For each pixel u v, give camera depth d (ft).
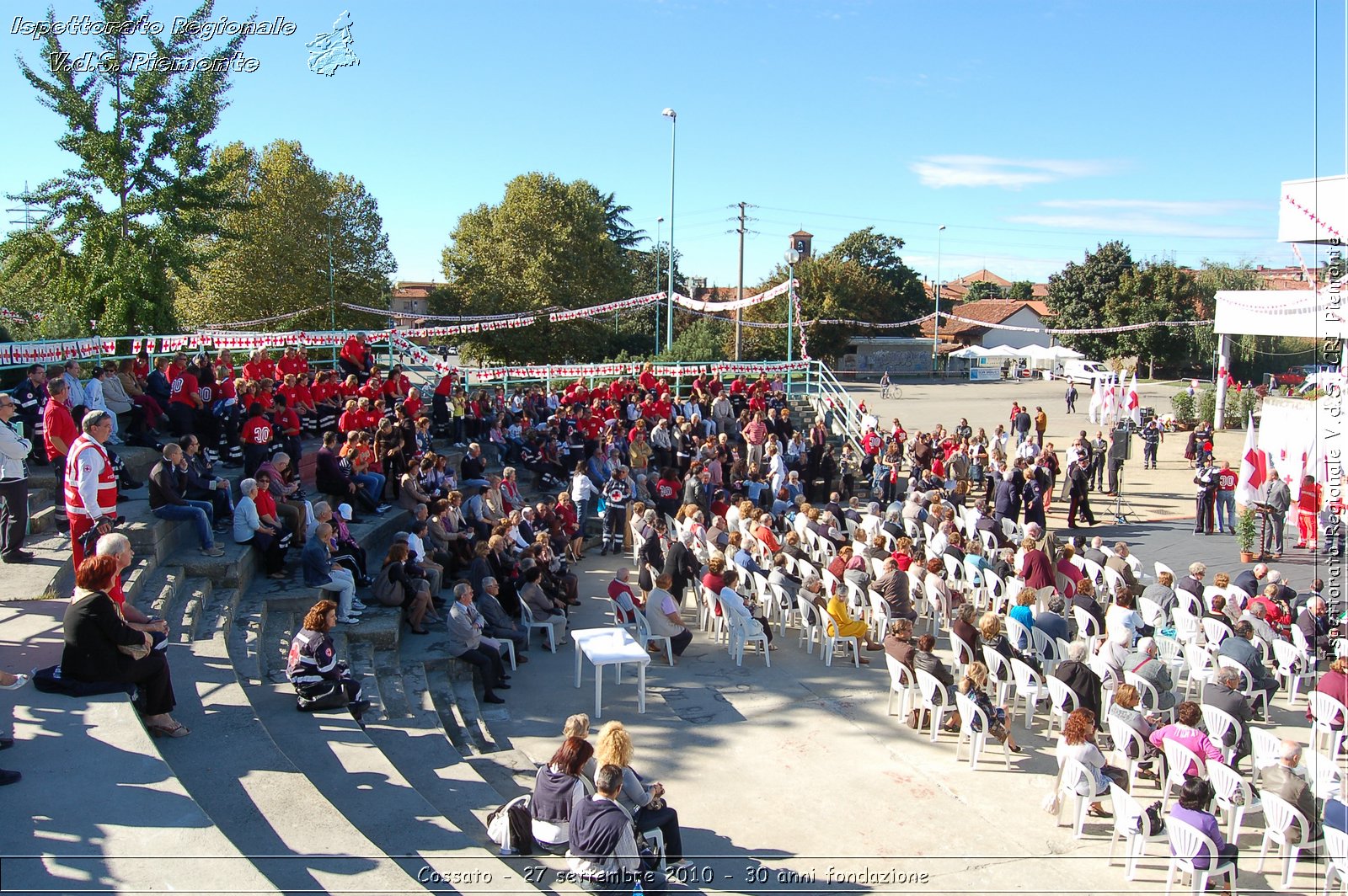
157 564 34.78
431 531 45.47
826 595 44.52
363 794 23.75
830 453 76.38
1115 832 25.55
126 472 41.11
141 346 56.75
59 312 71.77
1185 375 222.48
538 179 154.81
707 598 44.34
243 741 23.82
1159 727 30.19
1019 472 64.39
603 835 21.26
